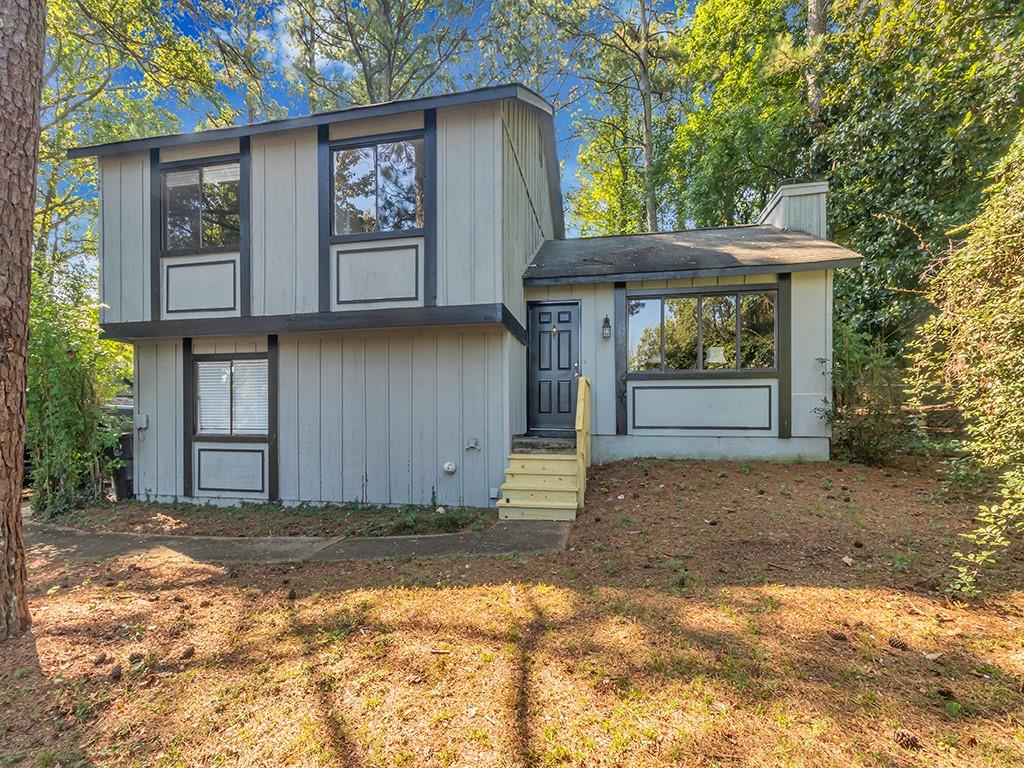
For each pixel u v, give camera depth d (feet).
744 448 25.90
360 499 23.86
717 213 56.03
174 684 8.43
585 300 27.84
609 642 9.41
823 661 8.60
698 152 58.54
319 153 23.16
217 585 13.28
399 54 62.64
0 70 10.00
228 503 24.99
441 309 21.70
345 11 58.03
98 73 48.34
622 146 75.05
